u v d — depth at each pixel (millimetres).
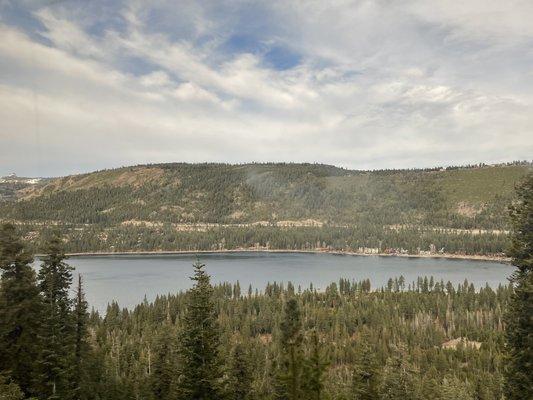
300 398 32188
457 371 140000
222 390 44781
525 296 36594
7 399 40656
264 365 129625
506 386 37125
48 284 54281
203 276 47250
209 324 46000
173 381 74562
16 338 52156
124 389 77562
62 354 52188
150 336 162750
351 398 72000
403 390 76188
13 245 51875
